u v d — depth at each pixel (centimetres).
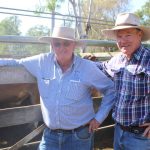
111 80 310
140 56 298
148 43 536
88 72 294
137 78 293
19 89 432
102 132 402
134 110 296
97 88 304
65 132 297
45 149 306
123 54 313
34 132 330
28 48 775
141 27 297
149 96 293
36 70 298
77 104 292
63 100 288
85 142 305
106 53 549
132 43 300
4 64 296
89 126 307
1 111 303
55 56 293
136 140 301
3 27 1484
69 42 281
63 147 302
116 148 323
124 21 303
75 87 288
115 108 311
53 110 291
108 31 316
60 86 288
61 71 289
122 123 304
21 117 315
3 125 305
